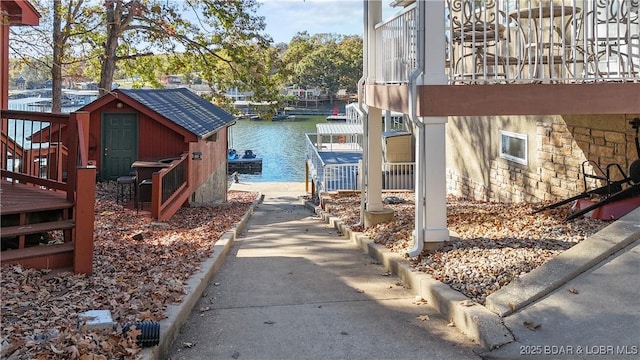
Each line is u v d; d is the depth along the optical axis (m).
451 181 16.23
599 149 9.26
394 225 9.86
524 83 7.52
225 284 7.21
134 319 4.94
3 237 6.11
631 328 4.73
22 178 7.57
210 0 22.52
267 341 5.17
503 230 7.94
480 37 8.62
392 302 6.32
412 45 7.97
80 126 6.70
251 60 24.14
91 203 6.24
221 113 22.16
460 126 15.42
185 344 5.03
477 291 5.84
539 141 11.12
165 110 16.80
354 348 4.99
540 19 7.23
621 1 8.07
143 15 21.89
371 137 10.59
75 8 20.73
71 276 6.09
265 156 51.38
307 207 21.52
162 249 8.43
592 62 8.51
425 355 4.80
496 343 4.83
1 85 11.10
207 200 20.16
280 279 7.48
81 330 4.45
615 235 6.07
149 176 12.87
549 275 5.67
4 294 5.29
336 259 8.71
